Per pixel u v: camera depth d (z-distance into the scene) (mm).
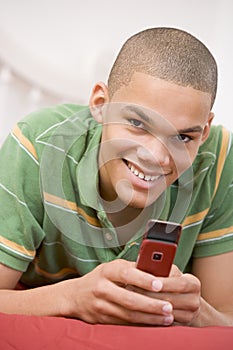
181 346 797
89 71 2209
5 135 2133
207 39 2395
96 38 2305
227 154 1278
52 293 1019
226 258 1259
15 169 1154
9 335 819
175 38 1071
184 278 956
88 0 2299
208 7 2398
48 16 2256
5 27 2203
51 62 2256
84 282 979
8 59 2096
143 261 917
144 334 830
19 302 1042
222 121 2256
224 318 1096
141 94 1000
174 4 2383
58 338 812
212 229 1271
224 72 2305
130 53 1069
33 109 2164
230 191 1263
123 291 929
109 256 1118
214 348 794
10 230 1135
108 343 801
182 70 1006
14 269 1142
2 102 2117
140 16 2354
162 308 925
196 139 1032
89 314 967
